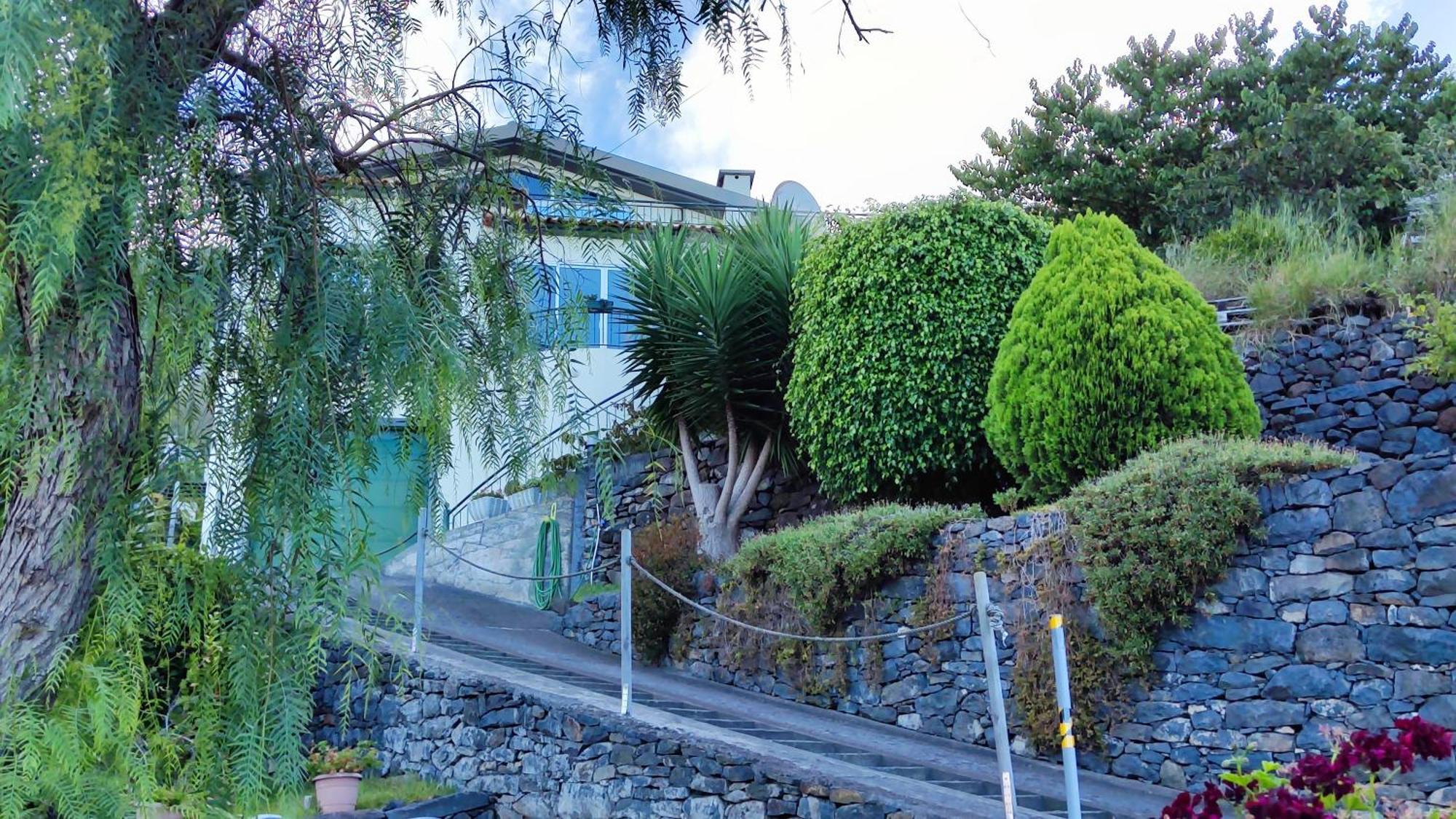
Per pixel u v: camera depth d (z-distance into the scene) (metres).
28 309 2.74
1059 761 7.45
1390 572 6.55
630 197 4.43
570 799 7.19
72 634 2.79
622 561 7.66
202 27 3.09
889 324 10.03
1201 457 7.33
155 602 2.89
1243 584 7.04
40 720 2.66
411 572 14.28
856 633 8.84
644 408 11.63
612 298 11.16
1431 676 6.29
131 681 2.80
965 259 10.06
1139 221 18.33
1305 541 6.88
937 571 8.38
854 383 10.12
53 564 2.75
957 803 6.09
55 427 2.75
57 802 2.63
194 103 2.99
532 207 3.95
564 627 11.80
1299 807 2.56
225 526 2.96
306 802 6.66
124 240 2.77
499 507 13.67
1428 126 16.05
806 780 6.21
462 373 3.30
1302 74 18.19
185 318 2.87
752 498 11.79
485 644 10.62
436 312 3.37
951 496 10.22
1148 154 18.17
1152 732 7.15
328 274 3.12
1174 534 7.11
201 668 2.96
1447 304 8.45
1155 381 8.24
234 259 3.09
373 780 8.16
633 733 7.00
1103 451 8.34
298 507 2.94
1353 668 6.55
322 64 3.47
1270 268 10.30
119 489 2.86
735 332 11.09
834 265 10.60
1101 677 7.35
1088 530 7.46
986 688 7.92
